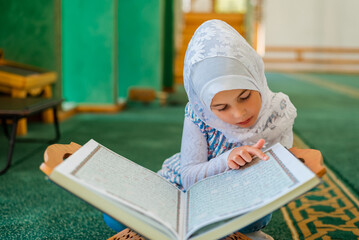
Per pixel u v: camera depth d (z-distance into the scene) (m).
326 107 5.64
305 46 13.79
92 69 5.08
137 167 1.10
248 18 9.73
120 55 6.14
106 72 5.08
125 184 0.95
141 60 6.13
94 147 1.05
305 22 13.66
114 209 0.85
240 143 1.28
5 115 2.39
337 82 9.83
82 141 1.15
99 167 0.97
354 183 2.21
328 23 13.61
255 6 13.59
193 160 1.29
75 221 1.68
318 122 4.44
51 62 4.35
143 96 5.80
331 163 2.67
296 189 0.84
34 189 2.09
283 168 0.94
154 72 6.15
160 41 6.08
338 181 2.27
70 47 5.06
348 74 12.77
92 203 0.85
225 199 0.95
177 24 9.62
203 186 1.08
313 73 12.98
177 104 5.95
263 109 1.24
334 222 1.67
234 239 1.09
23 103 2.72
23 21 4.30
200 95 1.13
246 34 9.80
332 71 13.78
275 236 1.53
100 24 5.02
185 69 1.20
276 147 1.07
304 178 0.85
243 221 0.85
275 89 7.96
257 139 1.26
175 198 1.04
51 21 4.30
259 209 0.85
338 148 3.16
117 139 3.37
